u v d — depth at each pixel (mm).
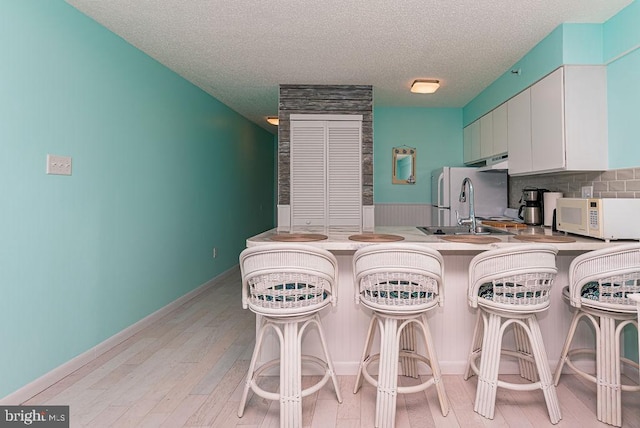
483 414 1959
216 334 3145
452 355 2393
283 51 3227
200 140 4441
